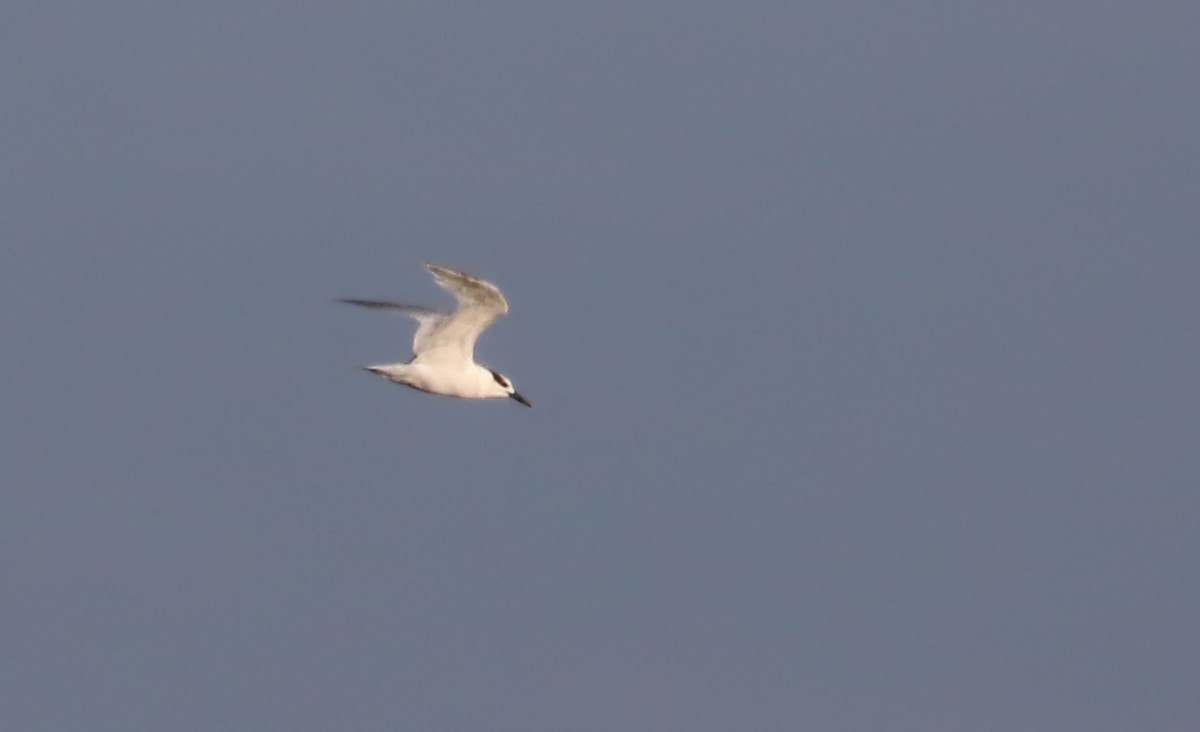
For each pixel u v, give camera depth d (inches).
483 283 1419.8
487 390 1493.6
